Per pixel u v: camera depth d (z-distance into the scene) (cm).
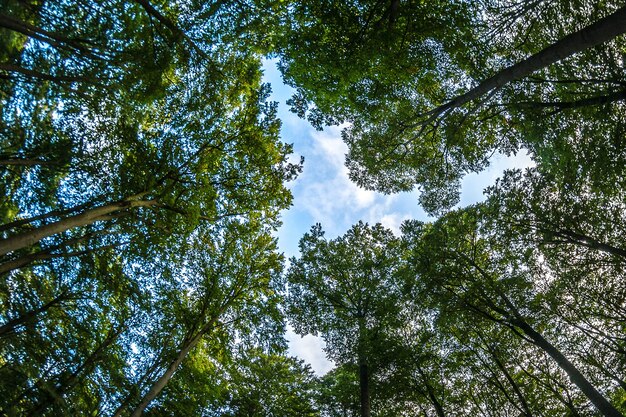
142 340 1281
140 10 805
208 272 1438
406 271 1723
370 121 1339
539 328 1584
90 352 1095
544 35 1008
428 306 1697
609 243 1216
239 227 1405
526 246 1425
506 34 1047
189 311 1410
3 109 730
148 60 799
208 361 1520
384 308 1894
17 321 872
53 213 874
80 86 804
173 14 903
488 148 1289
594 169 1021
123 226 1075
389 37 966
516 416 1844
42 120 831
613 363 1385
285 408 2219
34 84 750
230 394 2023
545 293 1473
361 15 988
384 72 1077
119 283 1161
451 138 1257
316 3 984
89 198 1073
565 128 1038
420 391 1955
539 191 1287
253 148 1220
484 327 1753
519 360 1755
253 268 1515
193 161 1145
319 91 1178
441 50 1088
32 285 967
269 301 1512
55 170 940
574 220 1230
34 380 853
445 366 1892
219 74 995
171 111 1116
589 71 930
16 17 639
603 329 1411
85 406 1002
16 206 942
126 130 1038
